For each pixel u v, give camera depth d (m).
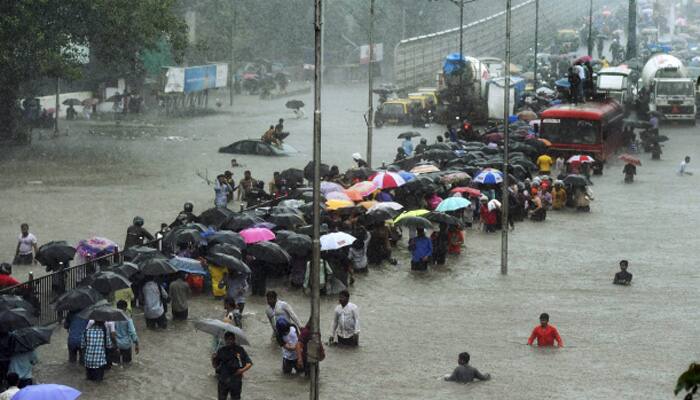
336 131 151.25
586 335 55.81
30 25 119.50
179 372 48.75
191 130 149.25
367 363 50.28
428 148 112.81
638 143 139.25
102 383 46.94
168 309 59.91
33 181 100.44
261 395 45.47
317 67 43.44
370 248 72.19
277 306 51.44
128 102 171.00
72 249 58.78
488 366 49.66
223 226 69.25
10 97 127.50
